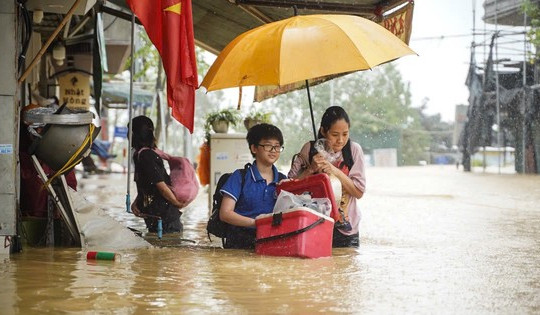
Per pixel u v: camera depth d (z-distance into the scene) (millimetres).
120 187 25156
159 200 9609
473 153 50250
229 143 13094
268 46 7430
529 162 42969
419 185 29328
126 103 33062
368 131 80312
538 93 41750
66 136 7707
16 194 7723
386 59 7328
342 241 8219
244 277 6129
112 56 22375
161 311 4836
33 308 4898
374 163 78750
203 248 8078
